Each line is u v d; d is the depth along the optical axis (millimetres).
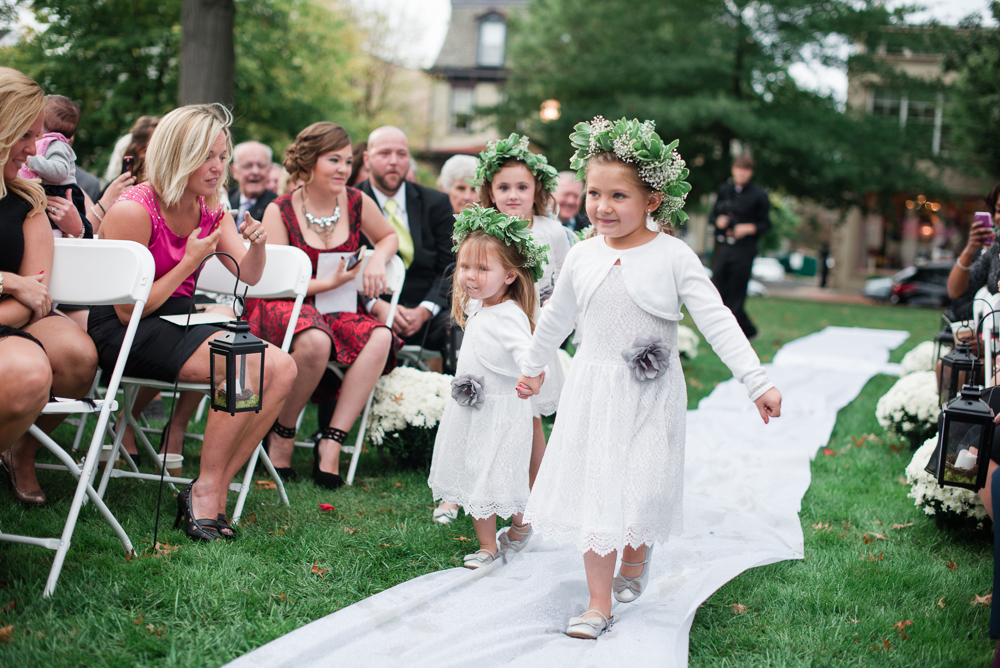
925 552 3123
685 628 2350
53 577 2350
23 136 2488
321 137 3881
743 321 9852
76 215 3301
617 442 2365
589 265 2498
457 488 2877
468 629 2316
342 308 3990
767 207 9648
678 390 2461
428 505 3473
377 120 27094
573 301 2592
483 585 2682
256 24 14227
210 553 2732
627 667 2119
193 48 8625
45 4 12148
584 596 2654
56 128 4008
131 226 2975
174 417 3713
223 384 2754
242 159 5520
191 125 2982
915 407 4492
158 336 2963
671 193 2420
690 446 4691
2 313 2465
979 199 23469
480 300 3059
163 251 3092
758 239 9711
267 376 3045
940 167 17438
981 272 4227
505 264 2865
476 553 2889
